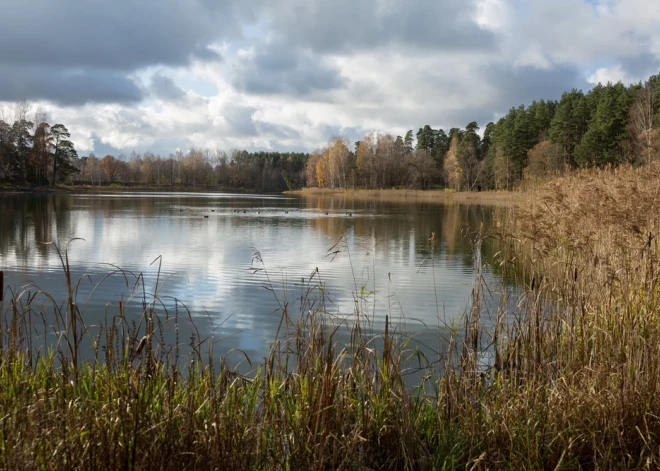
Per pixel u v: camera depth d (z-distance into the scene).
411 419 3.64
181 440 3.02
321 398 3.38
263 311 8.19
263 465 3.27
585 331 5.07
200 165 123.19
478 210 37.78
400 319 7.76
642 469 3.26
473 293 5.57
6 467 2.62
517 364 4.59
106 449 2.81
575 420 3.69
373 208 41.50
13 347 4.00
